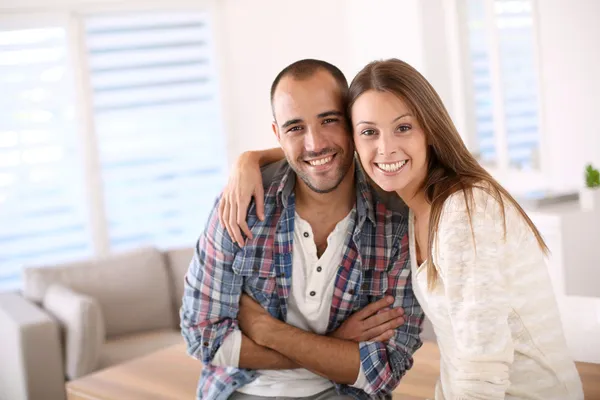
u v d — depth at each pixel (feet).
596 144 12.46
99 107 16.94
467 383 4.80
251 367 6.08
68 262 13.08
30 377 11.07
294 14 17.57
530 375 5.07
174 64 17.47
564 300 6.67
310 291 6.01
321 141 5.54
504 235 4.84
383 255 6.00
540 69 13.30
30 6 16.07
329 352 5.90
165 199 17.65
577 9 12.41
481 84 14.69
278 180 6.08
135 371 7.90
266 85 17.84
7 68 16.08
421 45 15.17
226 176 18.07
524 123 13.87
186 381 7.48
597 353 6.47
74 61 16.56
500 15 13.96
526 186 13.88
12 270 16.26
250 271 6.01
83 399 7.43
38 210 16.44
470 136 15.16
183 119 17.65
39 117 16.37
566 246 11.01
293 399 6.09
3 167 16.12
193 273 6.18
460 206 4.88
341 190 5.89
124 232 17.29
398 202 6.04
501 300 4.76
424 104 5.10
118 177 17.19
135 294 12.94
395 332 6.10
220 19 17.63
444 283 4.99
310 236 5.97
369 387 5.98
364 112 5.18
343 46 17.47
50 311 11.88
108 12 16.81
